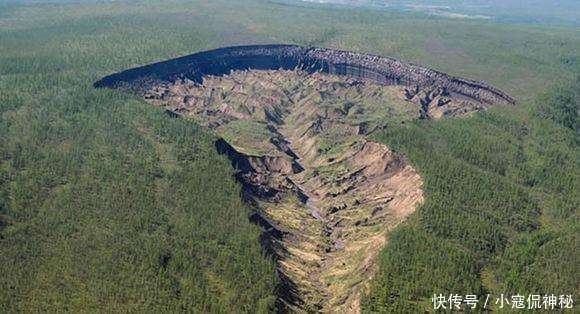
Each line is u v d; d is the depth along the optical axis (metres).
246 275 182.12
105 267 177.50
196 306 167.12
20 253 181.62
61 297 165.25
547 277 183.25
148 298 167.50
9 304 162.12
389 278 180.38
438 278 177.00
